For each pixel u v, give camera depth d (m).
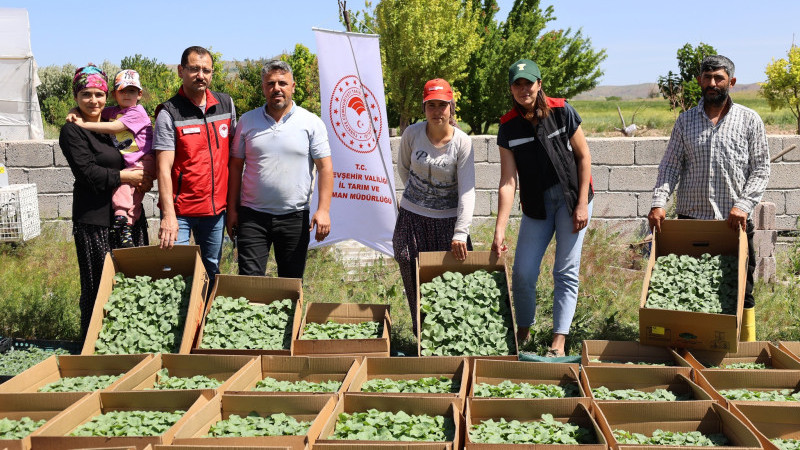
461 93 24.88
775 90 20.70
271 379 4.28
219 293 4.99
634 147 9.48
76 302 6.77
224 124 5.16
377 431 3.57
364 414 3.74
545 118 5.12
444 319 4.79
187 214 5.09
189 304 4.60
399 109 21.77
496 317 4.84
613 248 7.98
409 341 5.93
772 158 9.45
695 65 25.53
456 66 21.53
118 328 4.61
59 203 9.53
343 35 5.89
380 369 4.38
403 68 20.78
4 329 6.19
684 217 5.45
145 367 4.12
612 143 9.48
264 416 3.85
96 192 5.04
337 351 4.60
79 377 4.26
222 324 4.73
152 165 5.29
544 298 6.85
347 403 3.86
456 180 5.23
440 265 5.18
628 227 9.59
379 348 4.62
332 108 5.96
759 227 7.81
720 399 3.80
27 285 7.29
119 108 5.24
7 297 6.85
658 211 5.23
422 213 5.32
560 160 5.14
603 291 6.94
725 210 5.21
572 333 6.11
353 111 5.98
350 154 6.02
